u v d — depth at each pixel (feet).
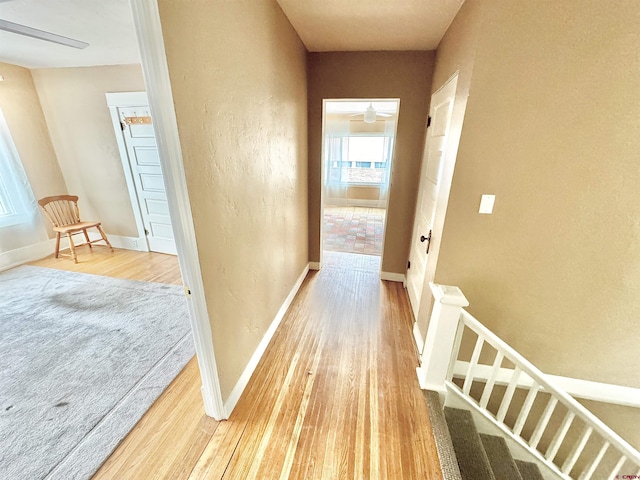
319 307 9.11
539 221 5.40
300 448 4.76
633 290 5.32
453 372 6.56
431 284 5.75
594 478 6.77
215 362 4.75
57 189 13.00
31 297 9.33
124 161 12.03
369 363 6.73
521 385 6.44
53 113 12.05
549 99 4.73
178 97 3.37
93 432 4.94
